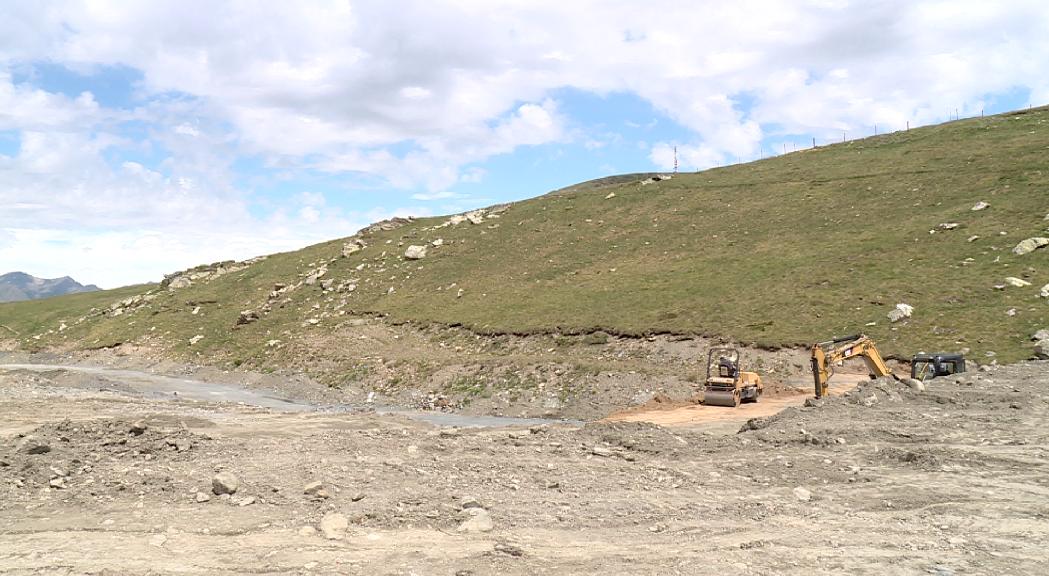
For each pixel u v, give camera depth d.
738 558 8.80
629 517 10.73
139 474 12.51
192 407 32.84
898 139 88.38
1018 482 13.05
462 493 11.80
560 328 50.97
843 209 66.50
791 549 9.23
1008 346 35.12
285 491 11.55
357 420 26.67
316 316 69.31
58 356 75.69
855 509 11.41
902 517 10.84
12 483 11.80
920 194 64.50
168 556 8.55
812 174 80.94
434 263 79.00
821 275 50.62
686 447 17.11
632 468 14.47
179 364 63.31
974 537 9.80
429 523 10.04
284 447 15.73
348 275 82.00
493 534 9.64
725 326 45.06
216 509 10.62
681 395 33.78
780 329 42.97
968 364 33.94
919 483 13.05
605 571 8.27
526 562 8.52
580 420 32.97
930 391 24.20
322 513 10.41
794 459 15.13
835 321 42.72
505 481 12.92
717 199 79.81
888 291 45.25
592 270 65.81
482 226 90.12
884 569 8.48
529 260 73.31
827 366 27.27
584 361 39.97
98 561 8.34
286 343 61.38
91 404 31.11
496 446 16.67
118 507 10.77
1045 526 10.32
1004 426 18.69
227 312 78.06
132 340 74.50
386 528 9.81
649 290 55.62
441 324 58.88
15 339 87.06
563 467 14.34
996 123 83.19
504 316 56.56
